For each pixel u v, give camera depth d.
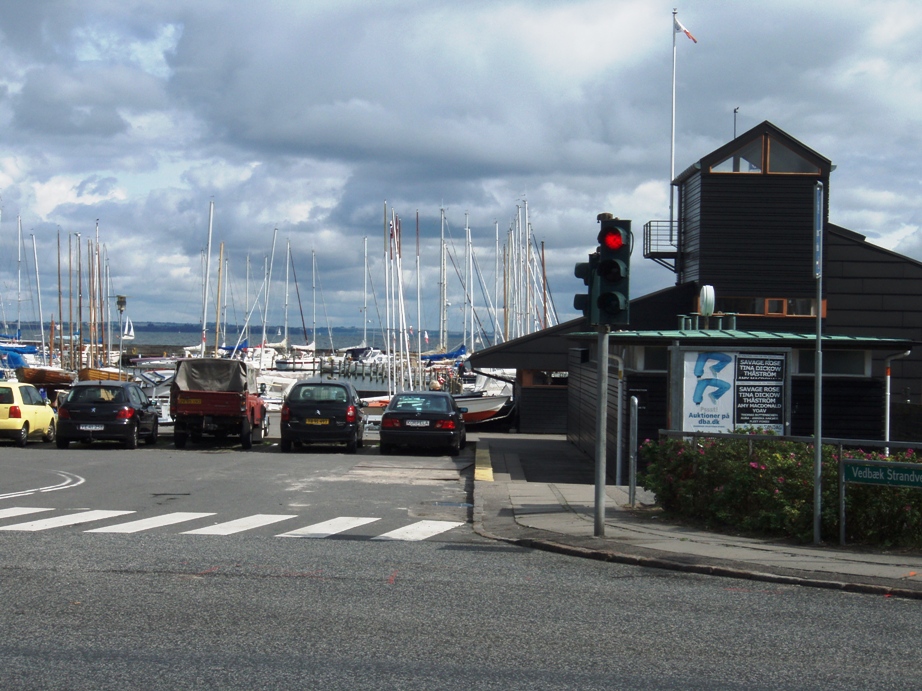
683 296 31.11
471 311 59.62
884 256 30.91
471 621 7.30
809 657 6.49
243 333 70.88
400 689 5.63
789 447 12.25
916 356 31.23
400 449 26.25
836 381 18.78
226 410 25.45
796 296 30.42
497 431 35.84
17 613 7.29
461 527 12.54
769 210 30.36
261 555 9.92
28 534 11.05
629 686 5.77
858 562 9.81
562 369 33.81
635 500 14.53
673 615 7.65
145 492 15.78
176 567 9.16
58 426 25.09
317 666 6.06
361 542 11.00
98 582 8.41
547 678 5.90
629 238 11.14
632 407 14.24
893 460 11.22
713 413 16.31
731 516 11.88
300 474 19.22
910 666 6.32
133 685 5.63
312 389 24.73
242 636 6.74
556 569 9.59
